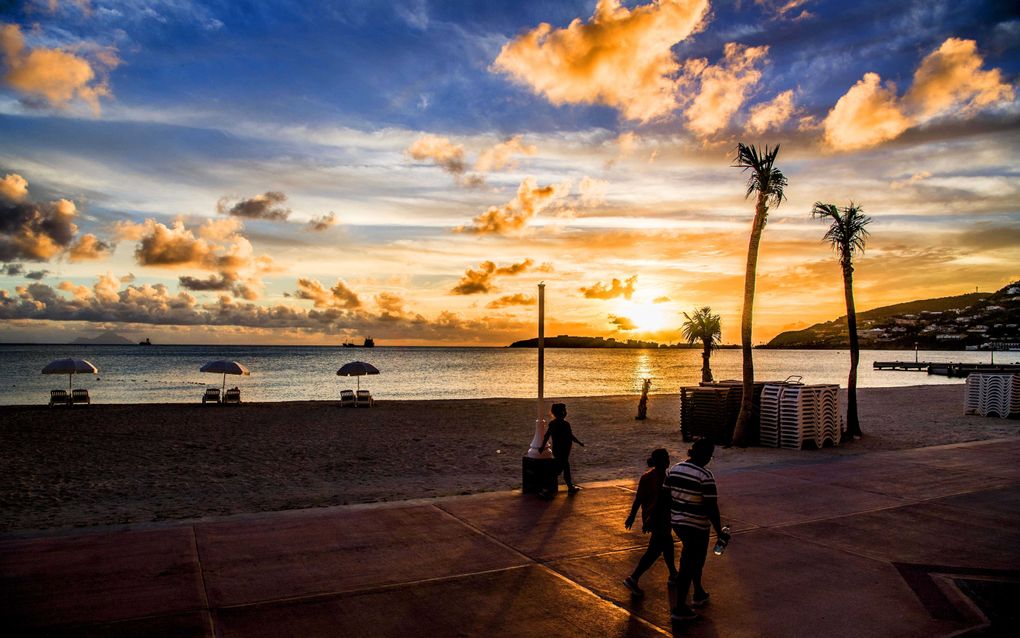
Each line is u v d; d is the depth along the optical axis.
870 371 106.44
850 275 19.64
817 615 5.84
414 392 54.62
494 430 22.12
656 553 6.23
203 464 15.15
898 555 7.57
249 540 7.78
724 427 18.39
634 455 16.80
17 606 5.68
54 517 10.04
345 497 11.52
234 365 31.38
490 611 5.82
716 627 5.56
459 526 8.55
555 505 9.75
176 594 6.03
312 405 31.30
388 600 6.03
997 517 9.28
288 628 5.36
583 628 5.50
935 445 17.97
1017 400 25.36
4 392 48.50
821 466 13.29
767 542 8.03
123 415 25.86
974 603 6.14
